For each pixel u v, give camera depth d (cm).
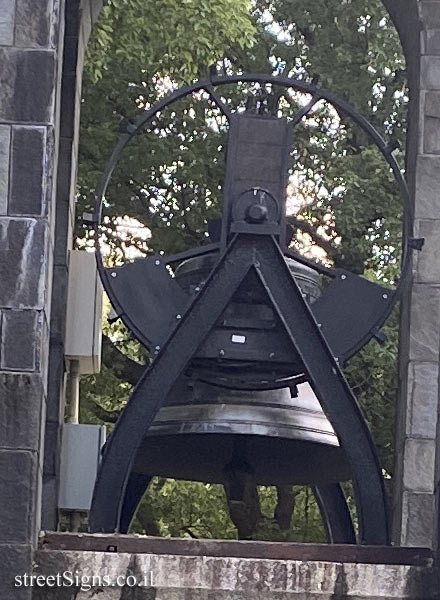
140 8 1462
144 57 1476
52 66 749
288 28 1666
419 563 748
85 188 1519
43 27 752
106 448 777
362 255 1622
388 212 1602
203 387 824
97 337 861
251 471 849
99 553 729
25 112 744
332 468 858
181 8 1475
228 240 800
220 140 1562
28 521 711
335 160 1611
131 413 779
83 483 846
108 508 772
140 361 1598
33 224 734
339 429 784
